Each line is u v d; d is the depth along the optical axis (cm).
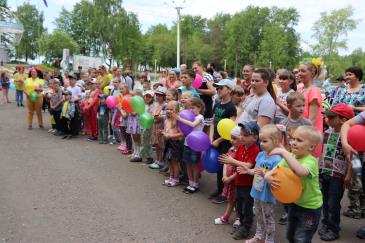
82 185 597
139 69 7900
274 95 464
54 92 1011
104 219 466
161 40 7306
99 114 920
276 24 6594
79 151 841
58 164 721
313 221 328
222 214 493
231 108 535
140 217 476
